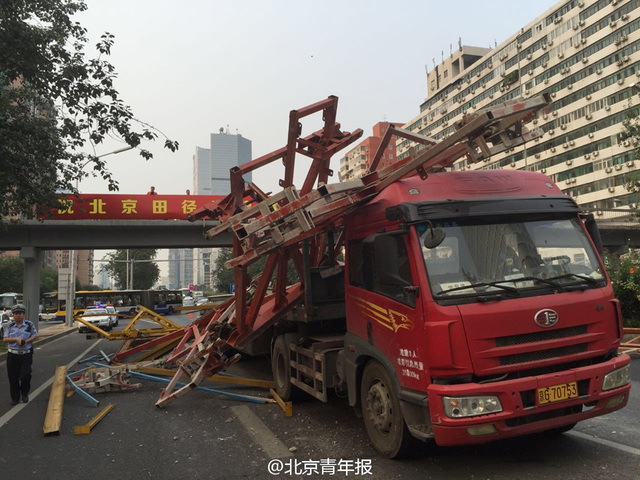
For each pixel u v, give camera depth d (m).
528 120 4.69
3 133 10.65
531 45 58.88
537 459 4.51
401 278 4.29
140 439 5.75
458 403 3.71
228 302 9.44
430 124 80.38
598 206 50.12
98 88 10.02
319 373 6.00
